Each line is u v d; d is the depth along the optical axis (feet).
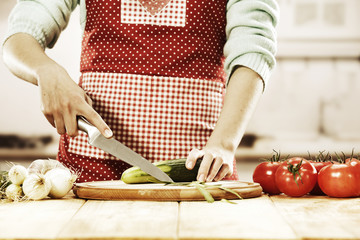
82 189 3.64
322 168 3.87
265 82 4.39
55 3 4.67
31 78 4.23
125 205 3.31
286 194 3.88
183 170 3.95
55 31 4.73
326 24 12.27
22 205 3.37
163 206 3.26
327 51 12.31
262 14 4.55
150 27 4.50
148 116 4.49
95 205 3.32
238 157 12.26
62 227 2.61
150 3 4.50
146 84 4.49
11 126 12.52
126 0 4.50
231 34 4.56
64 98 3.94
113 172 4.49
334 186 3.73
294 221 2.76
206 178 3.81
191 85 4.53
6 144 12.51
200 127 4.55
